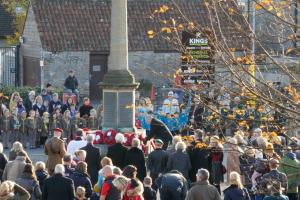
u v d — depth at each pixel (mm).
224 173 40438
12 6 86000
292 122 26453
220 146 35219
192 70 27766
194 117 38938
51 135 56375
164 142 45844
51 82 75938
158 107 58250
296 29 26016
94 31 77875
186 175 39281
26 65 80688
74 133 56094
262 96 24125
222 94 28578
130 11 79250
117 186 32625
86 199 35062
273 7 25172
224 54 27094
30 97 58719
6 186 30906
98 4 80188
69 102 58344
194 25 29016
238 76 24141
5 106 59125
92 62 77062
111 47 50875
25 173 33844
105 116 50781
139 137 48812
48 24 77500
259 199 34375
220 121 27172
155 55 77312
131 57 77062
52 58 75938
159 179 37031
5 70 81375
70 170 35625
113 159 40188
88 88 76625
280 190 31906
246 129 26984
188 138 31547
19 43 81688
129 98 50781
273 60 24406
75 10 79250
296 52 28703
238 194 33094
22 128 56156
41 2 79125
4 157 38031
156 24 78312
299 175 34156
